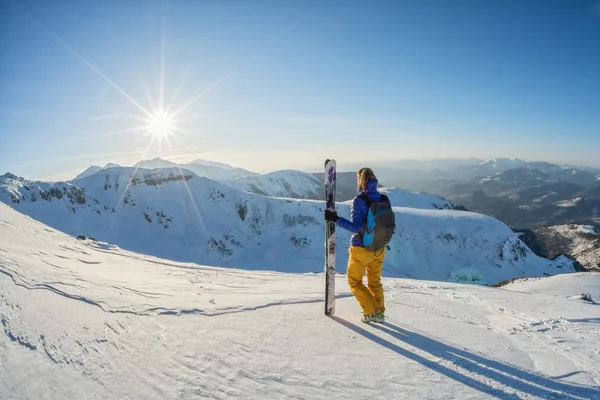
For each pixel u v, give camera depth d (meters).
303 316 4.08
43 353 2.80
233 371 2.66
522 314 4.66
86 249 12.38
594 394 2.46
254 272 11.99
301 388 2.46
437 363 2.92
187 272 10.27
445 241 89.25
